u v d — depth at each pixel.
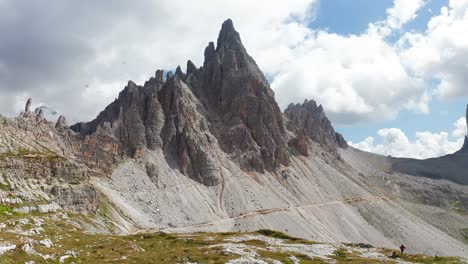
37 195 135.88
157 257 80.69
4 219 92.88
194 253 88.38
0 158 144.75
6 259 55.16
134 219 186.25
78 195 151.50
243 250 93.44
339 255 102.25
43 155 173.25
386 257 104.75
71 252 69.31
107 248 86.19
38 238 78.12
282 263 84.75
